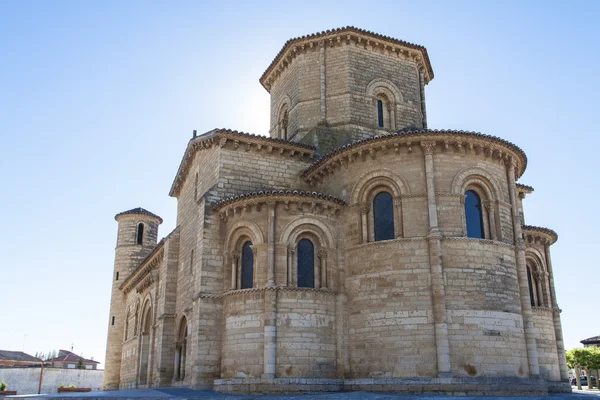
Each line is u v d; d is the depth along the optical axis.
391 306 26.41
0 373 71.50
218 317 28.95
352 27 38.06
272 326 26.53
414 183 27.75
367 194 29.02
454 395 23.80
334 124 36.66
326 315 27.66
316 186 32.69
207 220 30.27
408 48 39.47
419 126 38.88
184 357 32.62
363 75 37.88
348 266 28.56
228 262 29.50
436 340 25.08
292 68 40.03
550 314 33.34
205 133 33.53
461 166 27.97
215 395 24.42
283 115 41.12
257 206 28.78
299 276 28.25
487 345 25.39
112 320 60.00
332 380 26.64
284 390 25.64
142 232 64.81
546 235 34.47
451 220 27.06
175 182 39.59
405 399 20.86
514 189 29.25
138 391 29.05
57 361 112.88
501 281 26.78
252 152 32.78
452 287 25.91
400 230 27.36
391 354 25.81
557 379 32.31
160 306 37.03
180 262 35.69
